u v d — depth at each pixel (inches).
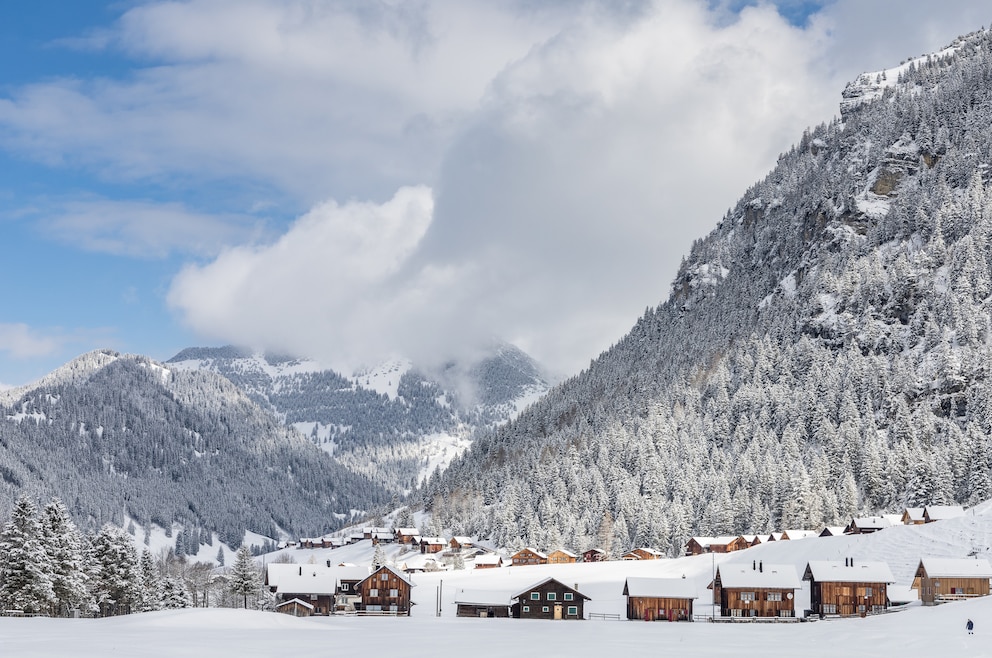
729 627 5201.8
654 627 5162.4
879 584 5930.1
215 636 3932.1
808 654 3464.6
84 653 3115.2
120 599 5787.4
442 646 3661.4
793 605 5984.3
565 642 3929.6
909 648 3560.5
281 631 4343.0
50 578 5012.3
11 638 3636.8
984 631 3875.5
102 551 5802.2
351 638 3996.1
